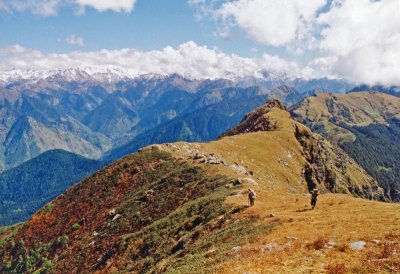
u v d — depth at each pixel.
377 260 25.81
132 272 59.31
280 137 188.62
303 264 27.72
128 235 72.62
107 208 105.62
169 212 84.12
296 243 32.75
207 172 96.38
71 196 124.00
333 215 41.09
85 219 107.44
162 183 99.06
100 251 83.62
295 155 181.88
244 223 46.50
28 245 112.56
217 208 59.28
